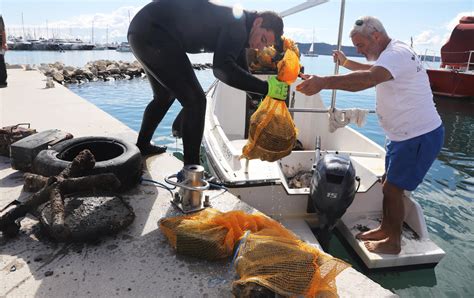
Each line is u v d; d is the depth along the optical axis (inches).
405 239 150.6
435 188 262.2
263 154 106.5
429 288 142.3
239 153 165.5
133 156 128.6
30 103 279.7
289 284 74.0
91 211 103.1
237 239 93.7
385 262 140.0
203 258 92.6
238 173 159.9
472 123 544.1
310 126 269.3
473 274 152.7
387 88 124.6
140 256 93.7
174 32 115.9
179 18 114.8
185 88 120.0
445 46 866.1
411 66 119.7
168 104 153.0
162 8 115.3
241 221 99.0
